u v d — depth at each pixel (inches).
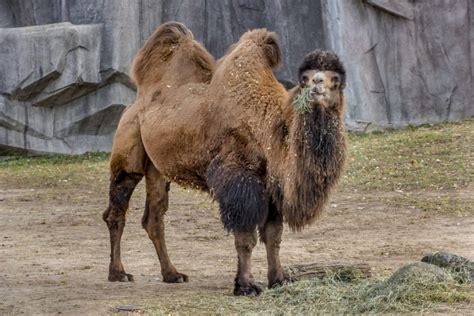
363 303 642.8
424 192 1316.4
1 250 1036.5
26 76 1897.1
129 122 839.1
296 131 670.5
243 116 715.4
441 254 727.1
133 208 1336.1
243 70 731.4
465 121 1806.1
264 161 706.8
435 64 1845.5
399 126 1835.6
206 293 729.6
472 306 629.6
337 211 1218.0
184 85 792.3
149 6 1948.8
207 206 1318.9
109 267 837.2
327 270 720.3
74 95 1927.9
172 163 776.9
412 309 627.5
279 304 657.6
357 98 1820.9
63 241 1096.2
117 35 1905.8
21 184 1608.0
